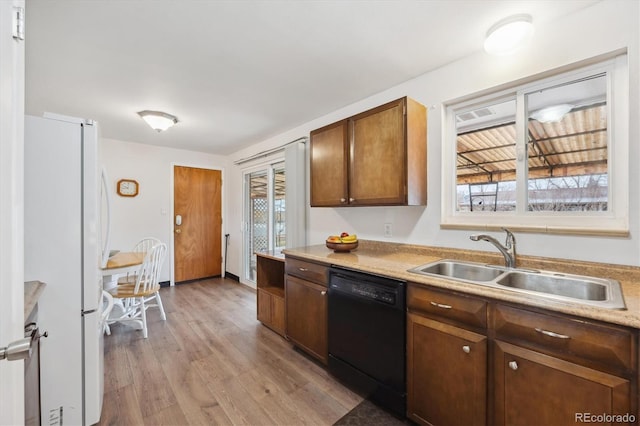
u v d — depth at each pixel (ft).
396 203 6.18
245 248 14.83
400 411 4.97
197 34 5.21
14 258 2.35
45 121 4.47
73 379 4.66
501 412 3.85
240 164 14.99
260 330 9.02
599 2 4.56
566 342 3.34
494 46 5.13
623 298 3.54
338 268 6.27
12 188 2.32
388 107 6.31
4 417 2.14
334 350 6.28
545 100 5.39
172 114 9.42
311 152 8.32
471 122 6.42
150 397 5.74
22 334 2.50
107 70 6.46
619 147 4.57
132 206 13.16
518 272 5.00
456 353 4.26
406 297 4.94
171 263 14.25
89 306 4.81
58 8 4.44
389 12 4.70
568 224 5.03
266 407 5.47
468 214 6.36
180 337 8.48
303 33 5.24
